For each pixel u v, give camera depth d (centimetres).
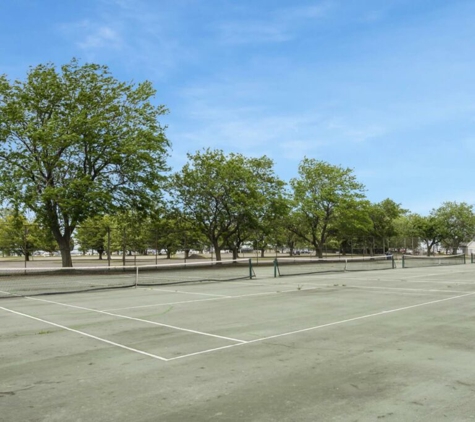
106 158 3108
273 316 1159
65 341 884
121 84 3250
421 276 2697
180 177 3994
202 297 1631
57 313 1271
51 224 3003
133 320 1125
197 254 5053
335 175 5097
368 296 1596
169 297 1647
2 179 2764
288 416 478
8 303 1542
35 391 579
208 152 4044
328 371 646
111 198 3038
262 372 647
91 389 583
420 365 675
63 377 641
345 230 5275
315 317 1134
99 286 2166
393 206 6388
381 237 6356
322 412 488
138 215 3441
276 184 4344
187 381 611
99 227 3672
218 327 1011
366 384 585
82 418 484
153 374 647
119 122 3241
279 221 4688
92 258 5716
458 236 8844
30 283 2388
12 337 932
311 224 5253
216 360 719
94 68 3147
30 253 3058
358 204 5134
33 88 2969
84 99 3069
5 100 2947
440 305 1342
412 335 897
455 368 657
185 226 4028
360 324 1026
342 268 3666
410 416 474
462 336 885
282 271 3284
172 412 497
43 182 2978
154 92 3312
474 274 2873
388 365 676
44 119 3028
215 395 551
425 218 8888
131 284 2255
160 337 908
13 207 2811
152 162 3186
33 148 2922
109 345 841
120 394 561
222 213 4088
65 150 3005
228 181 3962
